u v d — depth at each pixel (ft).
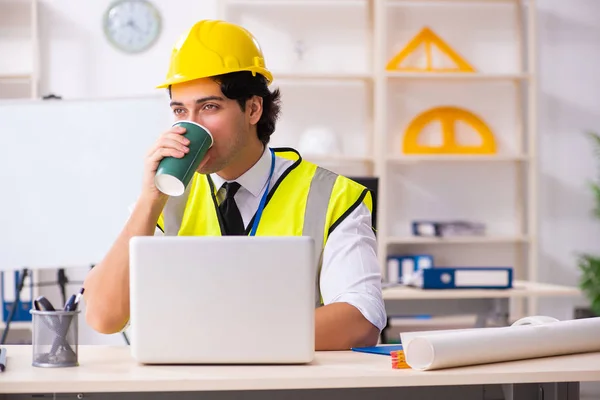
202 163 6.07
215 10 17.98
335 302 6.06
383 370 4.71
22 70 17.46
